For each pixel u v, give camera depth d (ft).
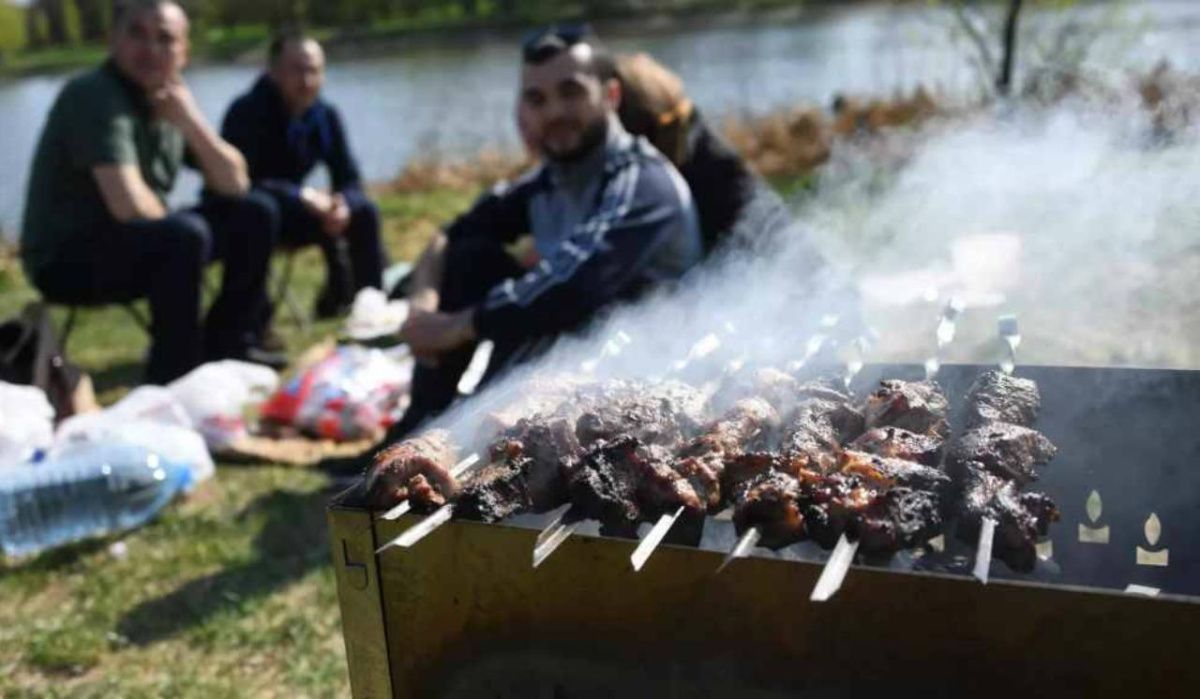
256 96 20.15
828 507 5.10
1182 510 6.76
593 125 11.64
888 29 69.36
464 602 5.59
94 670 9.95
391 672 5.89
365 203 20.81
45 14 140.36
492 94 70.33
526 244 19.25
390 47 112.16
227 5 134.62
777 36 76.28
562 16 116.98
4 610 11.04
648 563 5.15
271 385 16.65
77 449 12.82
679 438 6.32
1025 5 32.19
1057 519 5.34
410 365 16.03
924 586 4.70
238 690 9.48
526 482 5.67
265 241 17.88
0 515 12.07
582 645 5.44
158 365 16.48
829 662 4.98
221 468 14.35
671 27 92.84
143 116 16.70
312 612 10.64
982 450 5.63
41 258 16.31
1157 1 46.98
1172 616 4.38
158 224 15.98
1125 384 6.88
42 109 77.10
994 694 4.74
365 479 5.84
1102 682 4.56
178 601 11.00
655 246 11.10
